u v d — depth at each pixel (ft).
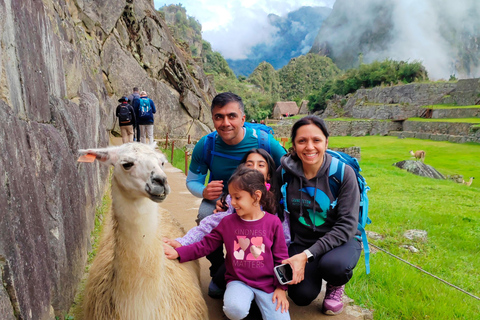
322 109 323.16
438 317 12.19
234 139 11.04
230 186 8.95
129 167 6.78
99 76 41.11
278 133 183.11
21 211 6.55
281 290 9.07
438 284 15.87
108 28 53.42
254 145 11.30
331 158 9.98
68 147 12.27
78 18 47.29
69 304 9.68
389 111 212.02
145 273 7.14
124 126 39.96
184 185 28.91
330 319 10.89
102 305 7.82
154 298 7.34
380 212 31.55
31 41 9.54
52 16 17.43
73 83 19.10
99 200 20.17
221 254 11.22
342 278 9.71
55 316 8.33
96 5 51.01
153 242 7.22
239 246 9.12
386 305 12.48
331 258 9.55
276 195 10.37
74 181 12.21
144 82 58.39
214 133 11.43
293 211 10.41
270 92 464.24
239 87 350.02
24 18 9.03
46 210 8.67
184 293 8.50
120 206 6.98
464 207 37.52
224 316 10.61
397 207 35.01
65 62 17.74
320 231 10.29
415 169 72.95
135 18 59.21
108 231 10.35
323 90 325.83
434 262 19.72
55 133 10.91
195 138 66.85
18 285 5.90
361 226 10.53
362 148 132.16
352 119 214.28
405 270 16.57
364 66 303.27
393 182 54.34
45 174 8.95
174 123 64.13
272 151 11.41
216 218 10.11
